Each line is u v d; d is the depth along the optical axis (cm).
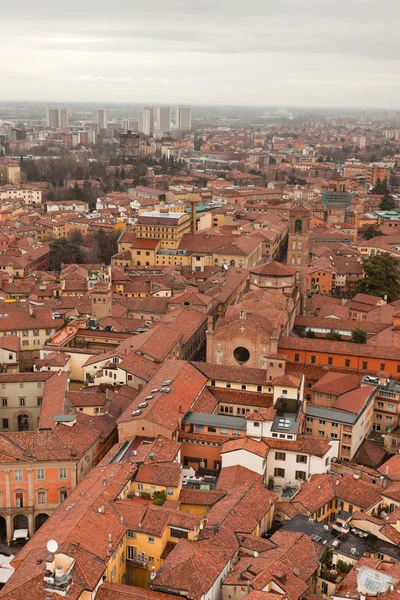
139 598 9794
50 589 9444
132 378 17488
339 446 15100
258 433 14400
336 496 12875
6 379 17112
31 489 13550
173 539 11325
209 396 16550
